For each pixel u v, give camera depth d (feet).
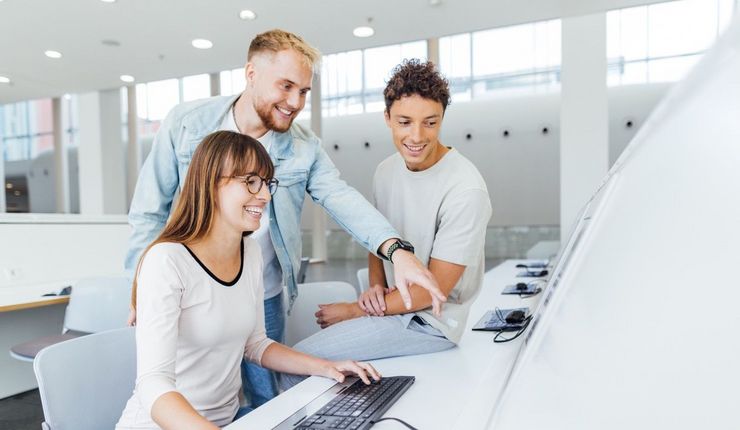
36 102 45.60
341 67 43.83
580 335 1.53
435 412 3.03
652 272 1.44
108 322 8.23
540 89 40.24
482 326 5.37
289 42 4.70
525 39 39.91
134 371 4.61
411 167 4.48
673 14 34.88
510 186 41.55
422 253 4.54
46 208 46.09
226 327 3.77
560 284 1.62
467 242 4.17
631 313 1.46
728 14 1.25
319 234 36.29
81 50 19.58
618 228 1.48
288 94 4.78
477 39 40.91
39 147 46.11
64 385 4.05
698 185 1.38
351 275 29.58
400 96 4.05
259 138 5.22
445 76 4.18
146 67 21.88
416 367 4.00
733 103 1.30
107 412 4.33
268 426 2.88
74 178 44.50
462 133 41.83
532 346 1.63
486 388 2.40
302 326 6.64
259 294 4.29
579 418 1.51
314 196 5.43
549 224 41.11
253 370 5.55
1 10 15.66
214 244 3.78
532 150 40.42
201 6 15.44
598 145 16.22
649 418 1.44
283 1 15.05
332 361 3.82
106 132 27.04
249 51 4.93
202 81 34.45
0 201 39.99
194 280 3.61
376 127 43.01
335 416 2.92
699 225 1.38
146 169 5.40
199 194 3.68
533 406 1.56
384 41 18.66
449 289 4.25
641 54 36.17
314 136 5.66
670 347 1.42
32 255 10.86
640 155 1.46
